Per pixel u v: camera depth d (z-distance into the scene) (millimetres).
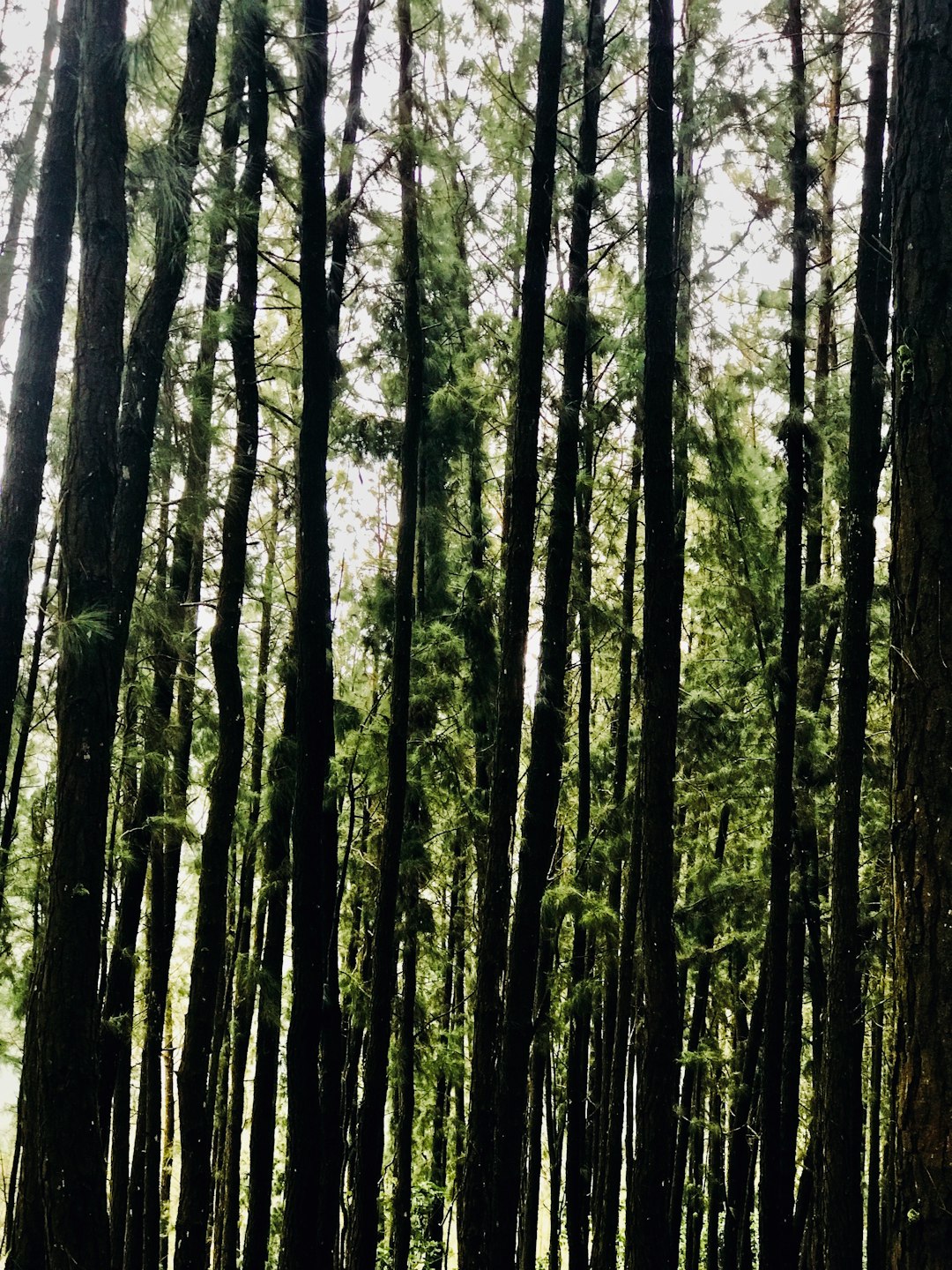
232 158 4598
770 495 6441
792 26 5938
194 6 4215
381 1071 5434
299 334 6691
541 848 4848
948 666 2699
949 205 2896
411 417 5953
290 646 6551
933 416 2826
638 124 6715
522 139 6172
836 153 7027
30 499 4891
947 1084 2525
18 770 6520
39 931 6031
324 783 4543
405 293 6062
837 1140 4816
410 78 5930
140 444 4113
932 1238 2480
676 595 4668
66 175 5004
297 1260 4242
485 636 6715
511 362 6730
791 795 6027
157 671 6238
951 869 2607
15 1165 4082
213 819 5512
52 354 4965
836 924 4973
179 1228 5289
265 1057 5766
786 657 6043
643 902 4367
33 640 6703
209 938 5457
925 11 2969
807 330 6648
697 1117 9852
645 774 4406
